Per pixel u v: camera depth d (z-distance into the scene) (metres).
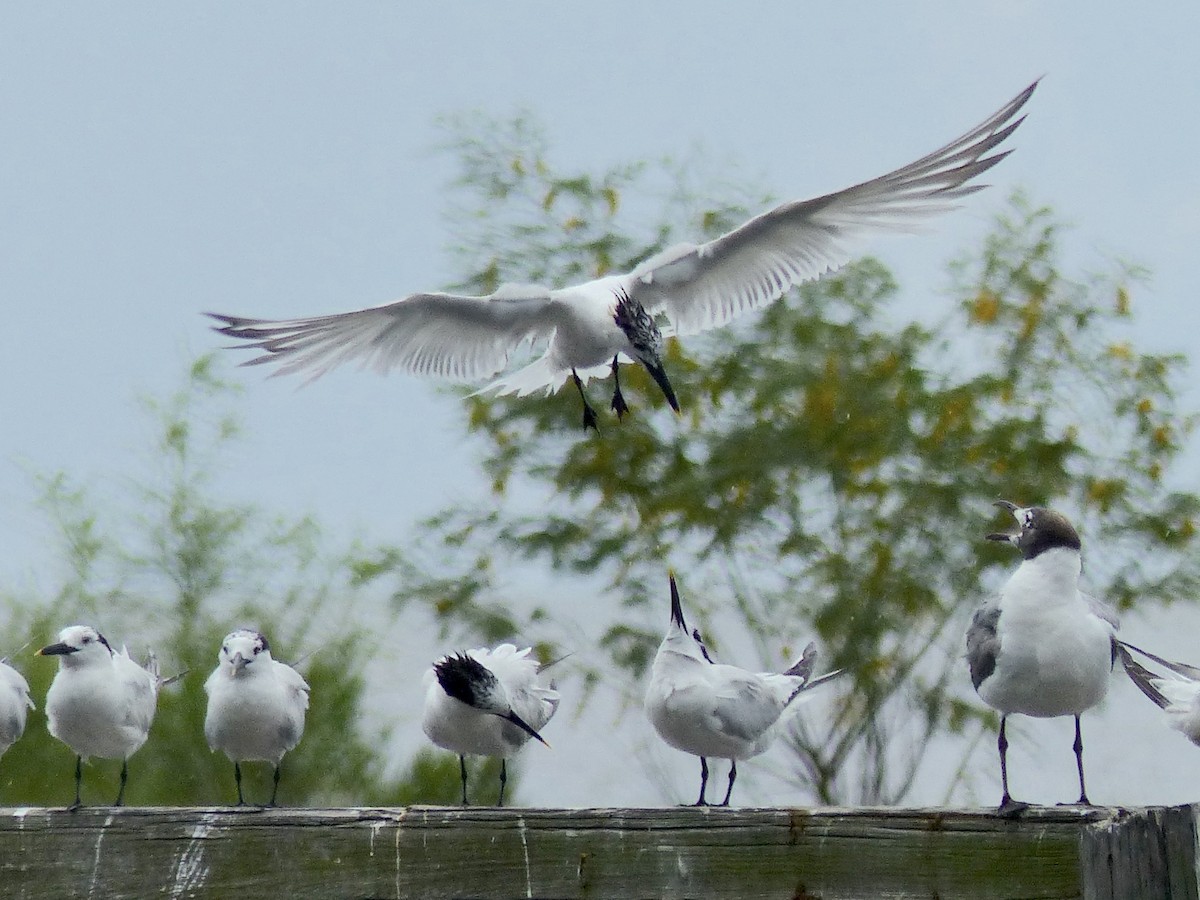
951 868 5.55
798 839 5.63
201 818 5.89
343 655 17.89
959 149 8.10
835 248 8.80
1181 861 5.59
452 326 9.01
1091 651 6.80
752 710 8.30
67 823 5.92
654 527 19.00
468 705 9.09
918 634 18.91
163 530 18.53
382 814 5.83
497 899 5.72
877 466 18.64
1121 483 18.27
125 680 9.05
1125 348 18.56
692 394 19.11
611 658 19.20
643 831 5.69
